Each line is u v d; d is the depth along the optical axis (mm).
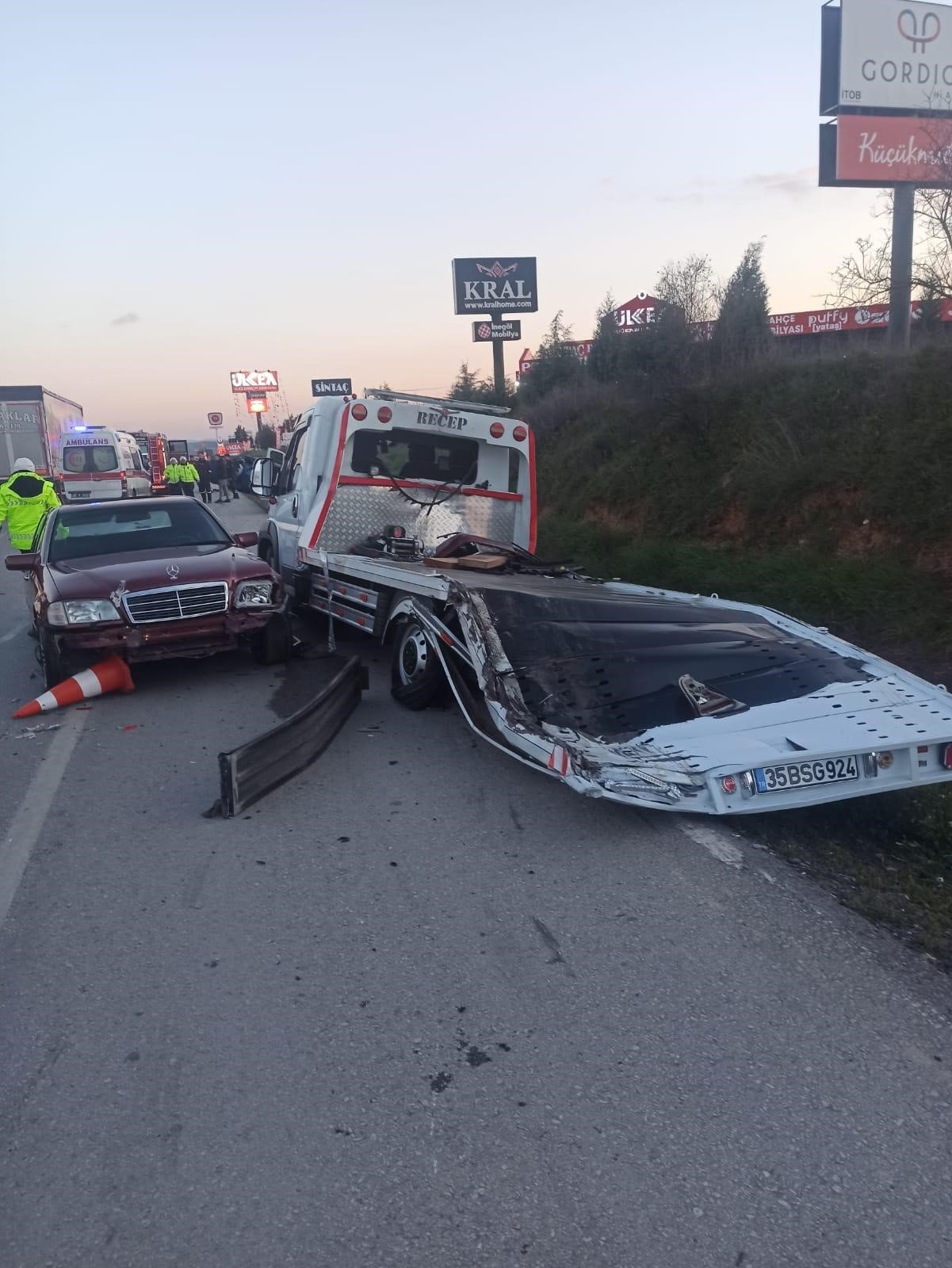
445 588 6660
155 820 5516
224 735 7172
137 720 7641
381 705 7797
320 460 9961
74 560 8945
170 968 3941
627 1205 2705
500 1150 2916
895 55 15312
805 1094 3154
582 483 17797
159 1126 3027
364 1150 2922
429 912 4375
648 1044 3418
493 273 29734
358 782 6047
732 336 17609
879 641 8633
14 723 7684
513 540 10375
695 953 4000
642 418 16828
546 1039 3451
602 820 5398
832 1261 2518
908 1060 3316
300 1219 2666
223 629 8312
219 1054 3381
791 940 4094
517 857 4926
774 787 4758
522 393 26812
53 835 5336
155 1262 2529
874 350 13672
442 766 6297
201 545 9359
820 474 11664
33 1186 2789
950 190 12094
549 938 4133
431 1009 3641
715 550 12461
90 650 8047
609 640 6297
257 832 5301
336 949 4066
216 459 42312
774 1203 2707
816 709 5457
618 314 25250
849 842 5219
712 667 6047
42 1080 3254
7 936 4223
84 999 3725
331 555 9266
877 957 3967
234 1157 2895
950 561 9609
